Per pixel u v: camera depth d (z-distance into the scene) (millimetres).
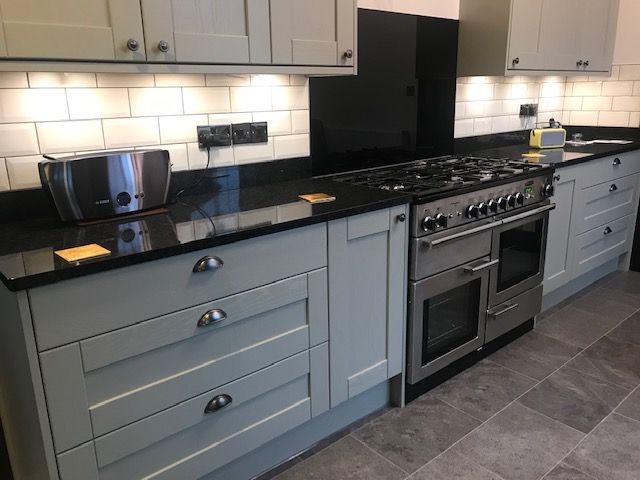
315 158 2527
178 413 1565
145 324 1442
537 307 2932
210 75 2127
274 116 2350
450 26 3027
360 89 2639
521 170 2602
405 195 2062
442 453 2004
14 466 1769
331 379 1988
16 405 1534
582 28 3318
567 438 2070
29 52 1419
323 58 2064
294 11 1938
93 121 1873
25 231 1623
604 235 3521
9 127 1713
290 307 1798
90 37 1504
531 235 2746
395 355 2215
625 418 2186
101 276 1337
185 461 1618
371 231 1977
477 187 2301
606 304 3336
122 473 1491
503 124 3580
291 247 1740
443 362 2387
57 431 1343
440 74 3039
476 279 2447
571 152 3285
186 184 2133
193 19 1694
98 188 1687
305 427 2029
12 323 1326
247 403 1747
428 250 2176
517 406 2285
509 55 2898
